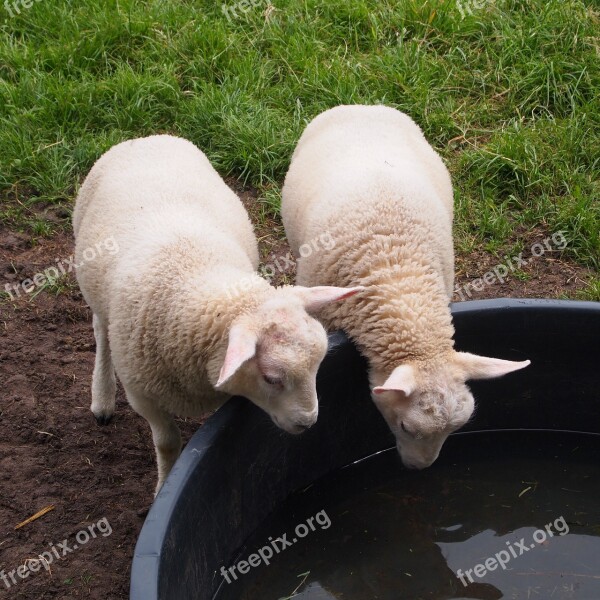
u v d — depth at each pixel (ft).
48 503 7.45
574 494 7.77
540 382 8.00
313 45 11.33
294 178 8.71
